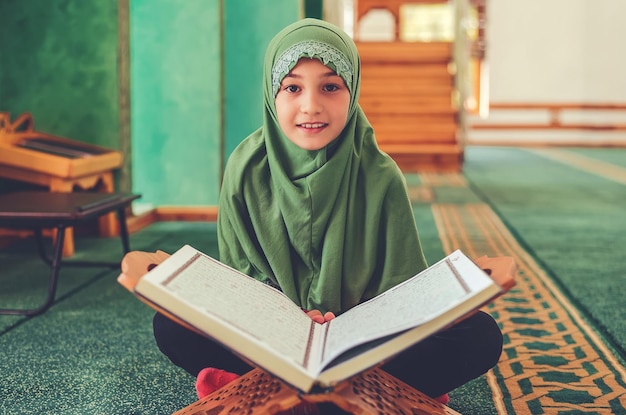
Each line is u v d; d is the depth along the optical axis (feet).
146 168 15.46
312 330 3.72
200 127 15.28
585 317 8.18
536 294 9.23
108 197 9.62
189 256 3.75
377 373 4.07
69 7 13.39
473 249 12.41
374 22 45.06
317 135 4.44
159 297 3.19
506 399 5.75
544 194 19.72
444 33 43.73
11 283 9.84
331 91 4.43
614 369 6.45
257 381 4.04
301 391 3.13
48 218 8.21
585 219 15.58
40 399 5.81
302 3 15.42
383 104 28.27
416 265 4.86
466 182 22.70
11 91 13.58
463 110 27.30
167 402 5.74
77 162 11.44
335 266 4.78
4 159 11.28
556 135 39.27
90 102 13.56
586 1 39.55
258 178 5.01
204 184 15.43
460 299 3.26
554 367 6.52
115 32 13.39
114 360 6.77
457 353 4.31
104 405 5.68
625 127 37.99
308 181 4.81
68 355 6.91
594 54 39.73
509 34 40.11
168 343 4.51
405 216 4.90
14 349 7.09
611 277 10.14
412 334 3.23
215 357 4.55
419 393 4.17
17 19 13.43
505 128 38.81
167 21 15.05
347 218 4.89
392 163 5.01
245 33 15.55
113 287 9.66
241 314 3.39
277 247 4.90
